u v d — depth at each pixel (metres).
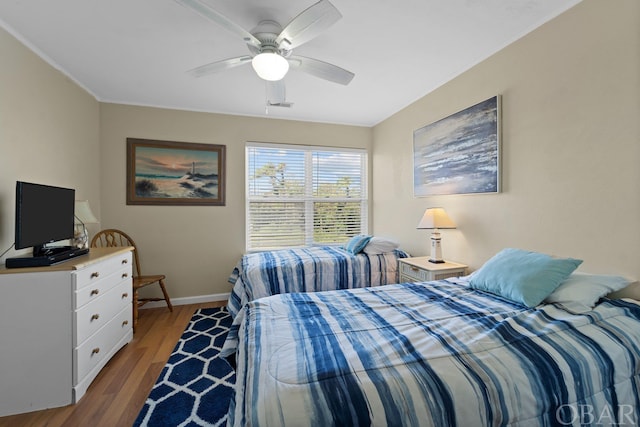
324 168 3.99
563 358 1.02
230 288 3.57
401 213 3.46
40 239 1.84
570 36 1.71
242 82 2.74
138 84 2.78
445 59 2.32
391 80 2.70
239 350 1.23
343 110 3.52
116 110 3.19
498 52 2.17
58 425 1.50
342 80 2.10
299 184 3.88
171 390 1.78
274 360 0.98
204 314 3.06
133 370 2.00
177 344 2.39
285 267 2.70
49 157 2.31
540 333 1.15
